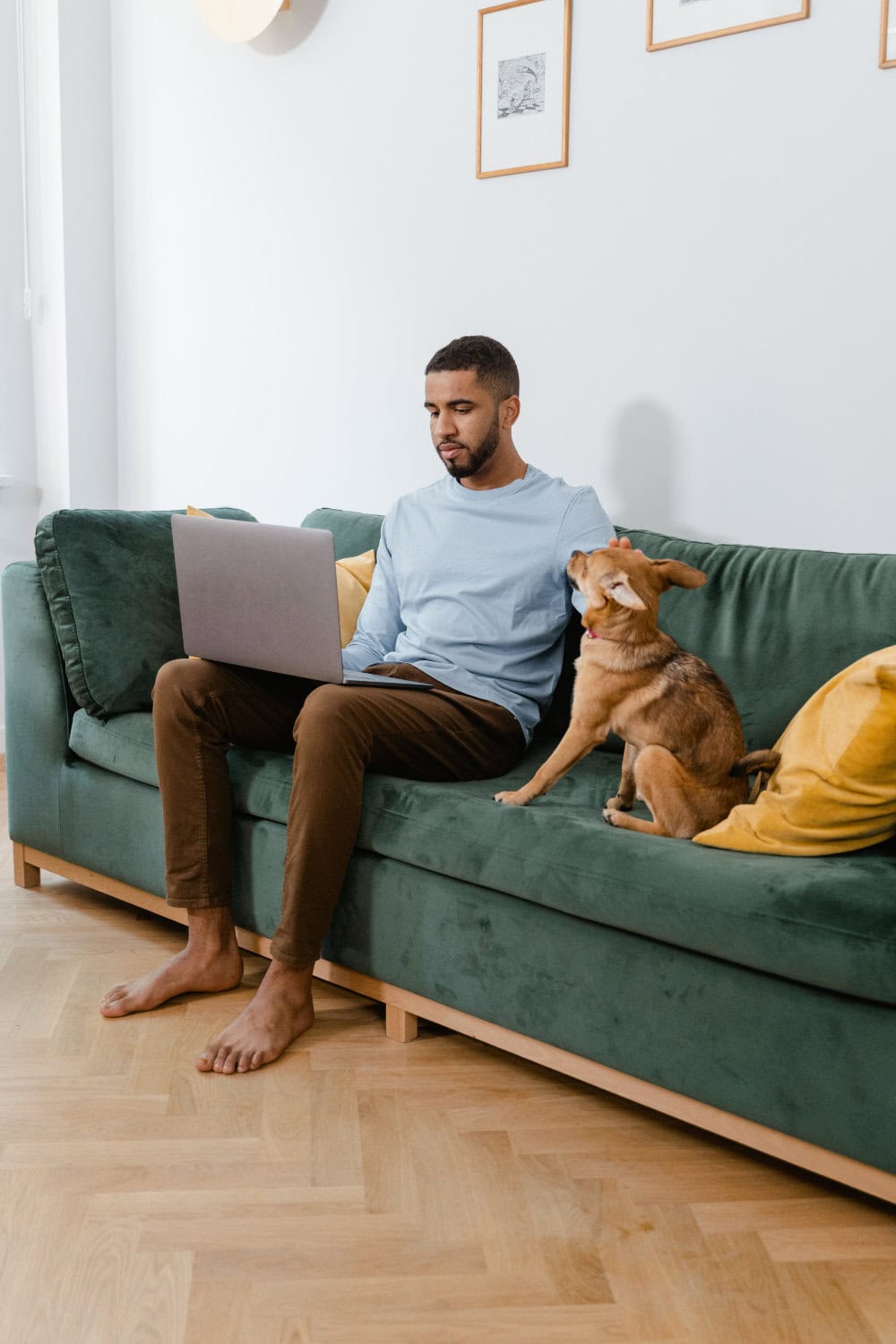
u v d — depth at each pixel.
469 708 1.83
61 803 2.25
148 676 2.21
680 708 1.51
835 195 1.98
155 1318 1.14
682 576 1.60
